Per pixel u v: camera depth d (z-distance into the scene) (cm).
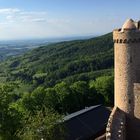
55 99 10738
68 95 11025
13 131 5284
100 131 8269
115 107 5706
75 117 8319
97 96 12688
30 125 5678
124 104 5628
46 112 6141
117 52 5631
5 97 5072
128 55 5469
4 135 4978
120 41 5516
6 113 5006
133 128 5591
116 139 4809
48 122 5769
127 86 5553
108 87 12775
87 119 8512
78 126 7944
